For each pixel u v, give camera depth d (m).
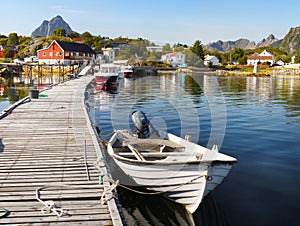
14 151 6.59
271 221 5.55
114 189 4.63
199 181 5.75
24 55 74.81
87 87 22.52
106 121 12.59
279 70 69.69
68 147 6.93
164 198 6.54
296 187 6.80
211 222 5.60
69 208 4.18
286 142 10.20
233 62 96.94
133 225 5.59
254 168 7.88
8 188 4.73
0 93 27.28
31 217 3.94
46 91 19.05
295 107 18.33
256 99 22.48
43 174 5.32
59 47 57.53
